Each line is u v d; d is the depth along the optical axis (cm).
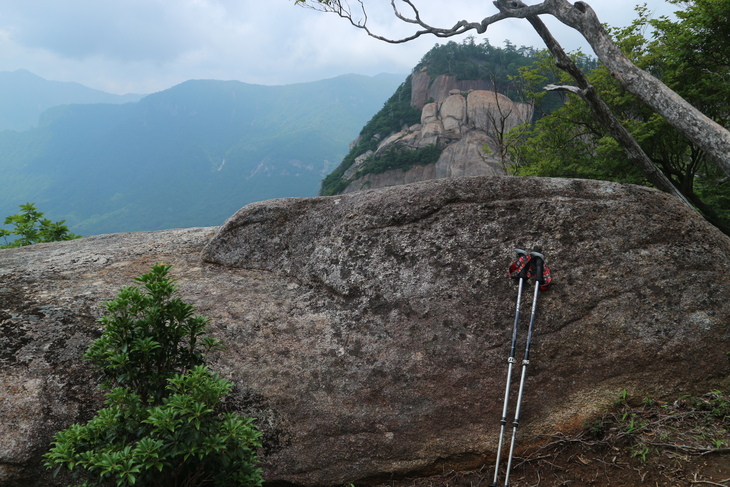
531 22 821
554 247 438
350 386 376
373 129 12600
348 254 464
